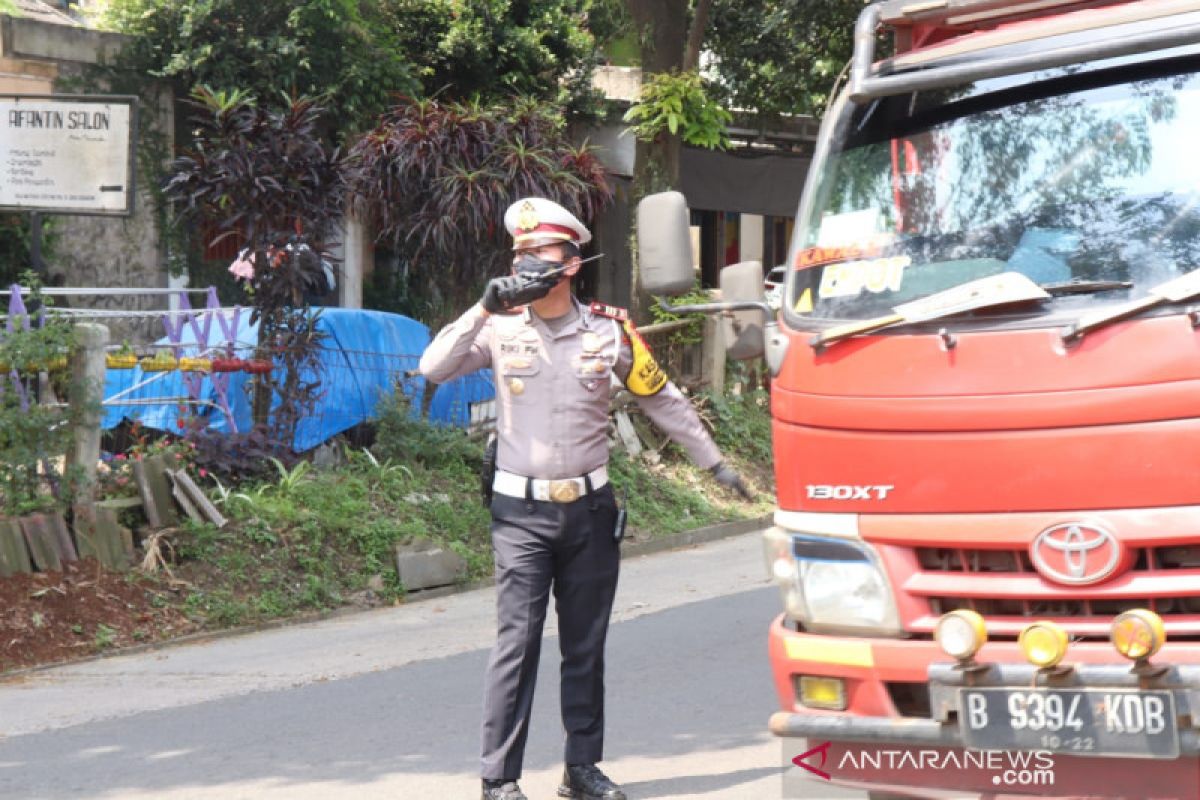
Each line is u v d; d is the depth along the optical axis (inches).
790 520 213.3
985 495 195.3
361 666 381.1
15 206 498.0
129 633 407.5
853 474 205.3
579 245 246.8
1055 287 199.0
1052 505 191.8
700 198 1039.6
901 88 231.0
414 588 479.5
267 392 516.7
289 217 520.4
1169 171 209.0
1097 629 189.8
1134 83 216.8
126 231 848.3
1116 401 189.0
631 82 1075.3
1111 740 183.0
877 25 246.1
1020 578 194.1
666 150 738.8
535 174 599.5
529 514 246.7
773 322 227.8
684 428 253.0
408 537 487.5
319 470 523.8
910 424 200.5
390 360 565.3
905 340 203.9
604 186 628.7
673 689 339.9
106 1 890.1
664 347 703.7
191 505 455.2
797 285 223.3
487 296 240.8
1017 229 213.5
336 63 877.8
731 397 733.3
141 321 843.4
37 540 412.2
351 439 559.2
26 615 396.2
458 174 586.6
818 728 203.5
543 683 349.1
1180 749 179.9
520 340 247.8
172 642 411.2
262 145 507.8
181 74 863.7
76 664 389.4
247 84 866.8
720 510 636.1
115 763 291.0
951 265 213.6
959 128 225.5
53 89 824.3
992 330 198.2
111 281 845.2
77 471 423.8
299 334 518.6
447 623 439.8
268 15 860.6
